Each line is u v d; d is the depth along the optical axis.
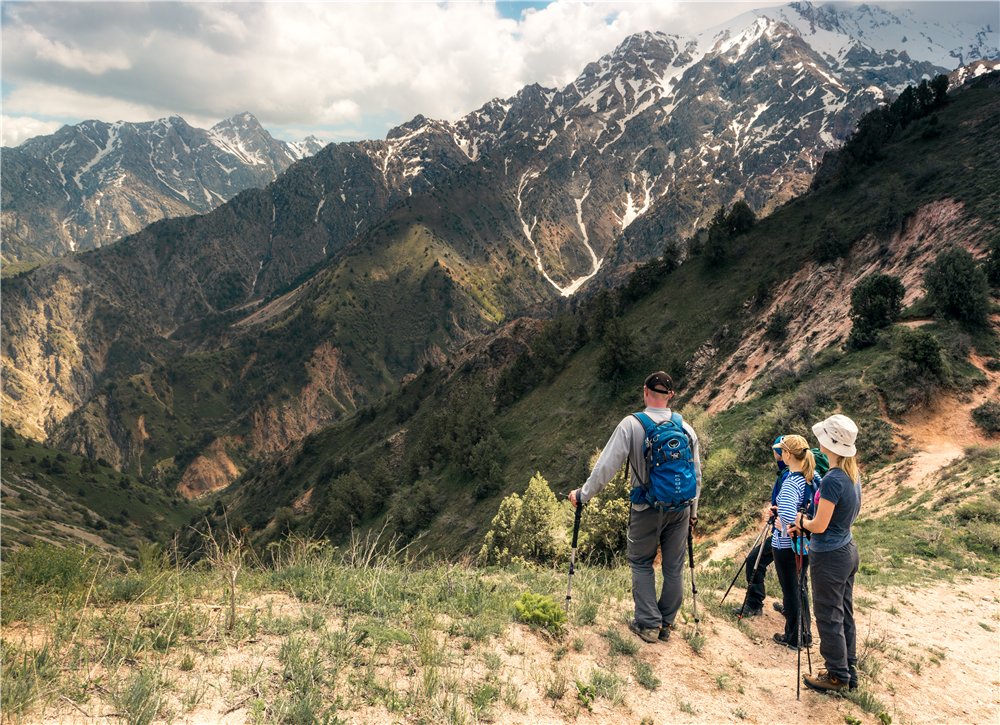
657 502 4.78
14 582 4.25
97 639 3.62
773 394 35.78
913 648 6.35
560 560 16.44
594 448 63.38
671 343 74.75
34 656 3.22
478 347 140.38
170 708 2.97
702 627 5.74
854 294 36.34
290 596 5.01
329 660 3.75
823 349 41.06
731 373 59.25
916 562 11.36
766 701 4.48
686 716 4.00
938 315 31.41
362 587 5.26
